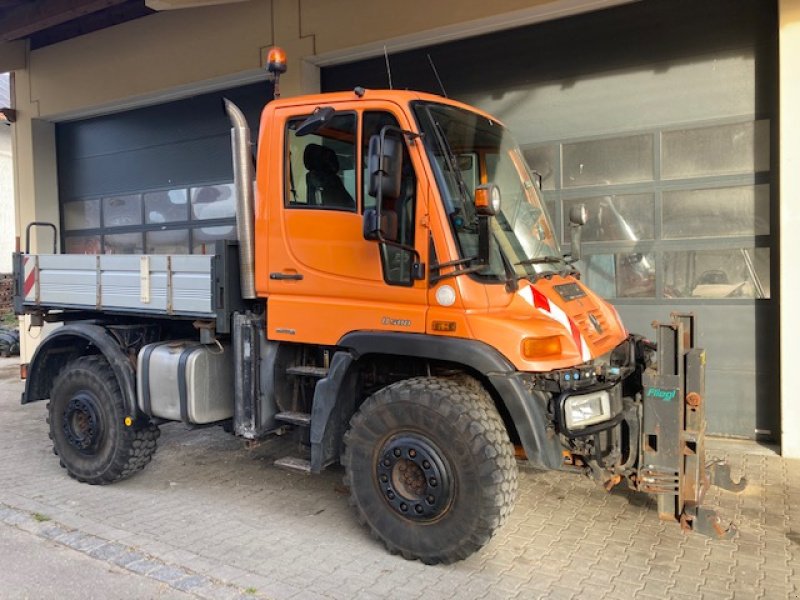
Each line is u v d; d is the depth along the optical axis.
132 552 3.75
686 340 3.67
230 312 4.30
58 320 5.57
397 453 3.56
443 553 3.48
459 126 4.00
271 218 4.14
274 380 4.24
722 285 5.80
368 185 3.56
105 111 9.65
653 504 4.48
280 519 4.28
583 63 6.24
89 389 4.89
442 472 3.43
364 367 4.09
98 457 4.85
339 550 3.79
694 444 3.50
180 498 4.68
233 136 4.32
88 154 10.10
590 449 3.62
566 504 4.50
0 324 14.39
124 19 9.02
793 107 5.20
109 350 4.79
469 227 3.67
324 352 4.24
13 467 5.43
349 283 3.85
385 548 3.77
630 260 6.14
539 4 6.04
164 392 4.45
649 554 3.74
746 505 4.42
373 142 3.43
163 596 3.27
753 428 5.76
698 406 3.51
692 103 5.81
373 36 6.92
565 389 3.43
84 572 3.53
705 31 5.73
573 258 4.68
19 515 4.32
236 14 7.88
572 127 6.32
